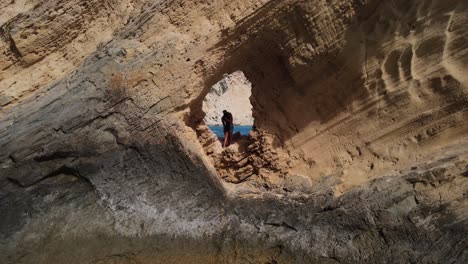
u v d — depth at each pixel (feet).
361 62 25.08
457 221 20.06
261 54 28.43
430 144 23.93
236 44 27.58
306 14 25.09
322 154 27.53
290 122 28.96
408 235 20.85
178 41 27.40
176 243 23.97
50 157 25.35
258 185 28.48
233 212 25.30
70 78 28.25
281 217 24.52
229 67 29.30
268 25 26.40
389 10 23.72
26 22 30.12
